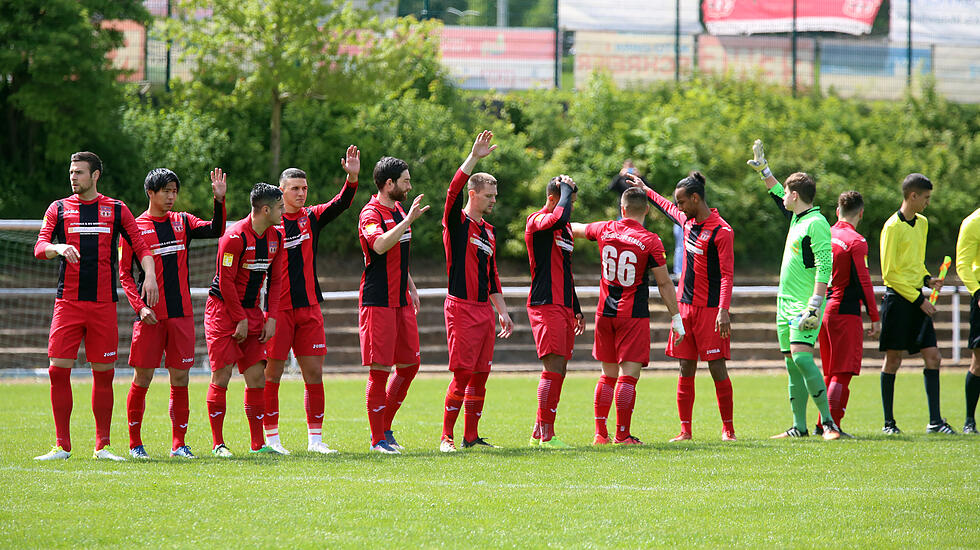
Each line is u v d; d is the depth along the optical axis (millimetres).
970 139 90500
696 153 79125
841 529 15914
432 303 66750
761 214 77312
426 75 82688
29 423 32188
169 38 69250
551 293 26406
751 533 15609
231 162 71812
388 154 74000
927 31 94562
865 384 51188
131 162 68938
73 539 14820
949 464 22484
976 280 31094
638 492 18859
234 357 24812
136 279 29516
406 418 35656
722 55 93312
